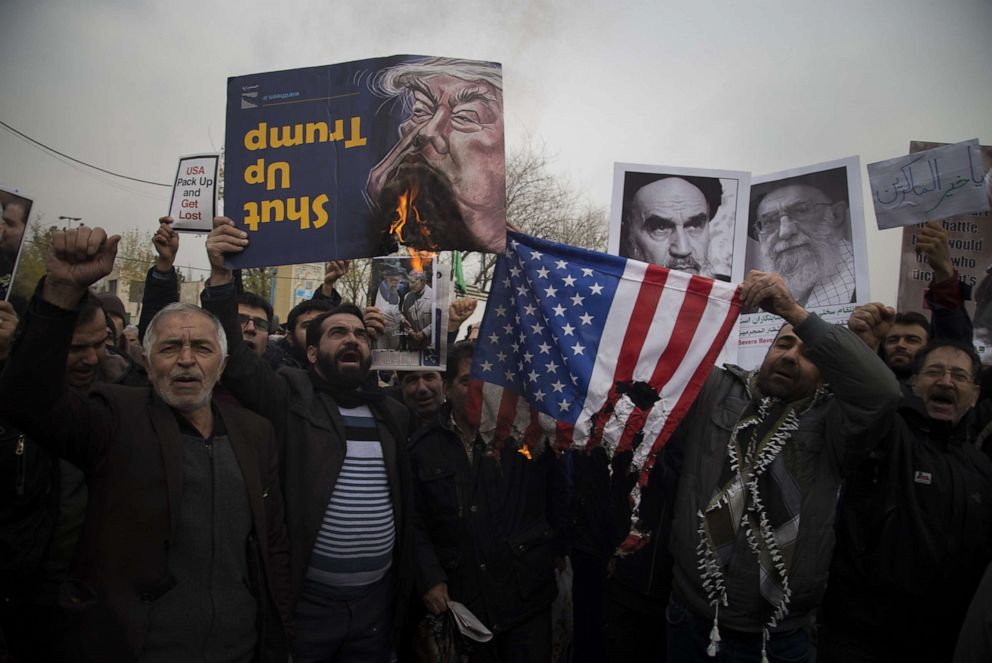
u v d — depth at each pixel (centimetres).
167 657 280
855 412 309
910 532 338
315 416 368
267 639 315
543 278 378
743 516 334
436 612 388
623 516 416
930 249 423
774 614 323
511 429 377
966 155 410
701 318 361
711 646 320
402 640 412
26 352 254
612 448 359
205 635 287
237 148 379
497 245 370
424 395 484
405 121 374
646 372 361
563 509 432
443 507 402
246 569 304
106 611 272
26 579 313
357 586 360
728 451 345
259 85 380
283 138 377
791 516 327
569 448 378
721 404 365
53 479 315
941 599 338
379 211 371
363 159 373
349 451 369
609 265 375
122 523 280
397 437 382
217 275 365
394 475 373
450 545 400
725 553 334
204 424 310
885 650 346
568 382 368
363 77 376
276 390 363
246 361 351
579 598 448
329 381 380
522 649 395
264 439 325
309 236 372
